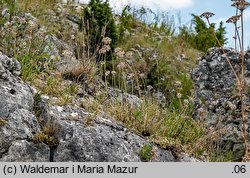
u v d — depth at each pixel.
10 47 7.11
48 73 7.32
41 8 11.56
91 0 10.77
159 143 6.14
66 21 11.45
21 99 5.59
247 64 8.46
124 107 6.77
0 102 5.37
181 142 6.83
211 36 15.80
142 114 6.73
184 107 8.23
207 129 7.62
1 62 6.04
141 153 5.71
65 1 13.19
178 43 14.98
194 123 7.65
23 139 5.19
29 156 5.12
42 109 5.76
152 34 14.53
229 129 7.78
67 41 9.79
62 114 5.73
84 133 5.44
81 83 7.50
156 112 7.01
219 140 7.75
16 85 5.78
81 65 7.80
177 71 12.25
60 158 5.23
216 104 8.35
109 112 6.57
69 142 5.30
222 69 8.77
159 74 10.91
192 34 16.36
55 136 5.41
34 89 6.09
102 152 5.37
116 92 7.77
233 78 8.54
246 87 8.09
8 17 7.75
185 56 13.73
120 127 6.07
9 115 5.31
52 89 6.31
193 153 6.54
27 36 7.82
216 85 8.72
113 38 10.43
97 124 5.81
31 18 9.20
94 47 9.86
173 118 7.40
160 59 12.12
